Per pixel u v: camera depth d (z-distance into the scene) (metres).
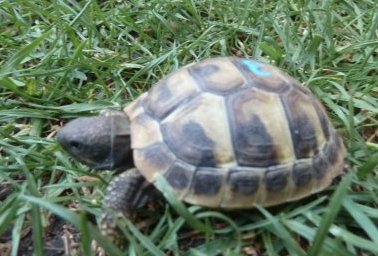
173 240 0.26
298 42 0.39
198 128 0.26
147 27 0.42
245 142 0.26
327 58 0.38
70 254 0.28
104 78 0.38
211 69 0.28
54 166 0.31
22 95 0.35
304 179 0.27
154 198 0.27
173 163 0.26
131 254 0.26
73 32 0.39
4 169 0.31
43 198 0.28
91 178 0.31
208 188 0.26
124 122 0.28
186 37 0.40
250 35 0.41
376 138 0.33
